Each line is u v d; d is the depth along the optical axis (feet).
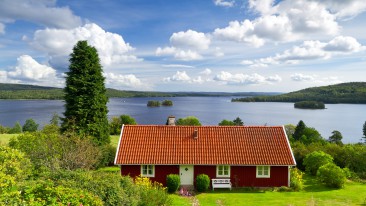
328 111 652.48
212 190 90.94
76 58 122.01
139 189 55.11
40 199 35.37
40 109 604.90
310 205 75.00
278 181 93.45
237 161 92.27
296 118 506.89
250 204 76.02
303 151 124.88
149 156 93.35
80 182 45.88
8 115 488.44
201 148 96.58
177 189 89.56
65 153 79.92
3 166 42.34
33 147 77.66
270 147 97.25
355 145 129.08
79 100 118.83
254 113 601.62
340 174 94.12
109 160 121.70
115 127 218.18
